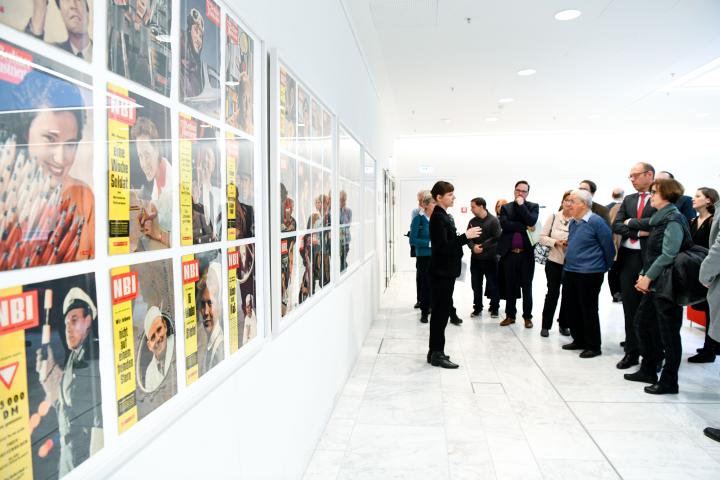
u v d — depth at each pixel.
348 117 3.63
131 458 0.86
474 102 7.36
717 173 10.02
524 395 3.22
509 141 10.38
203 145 1.15
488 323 5.33
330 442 2.59
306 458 2.29
